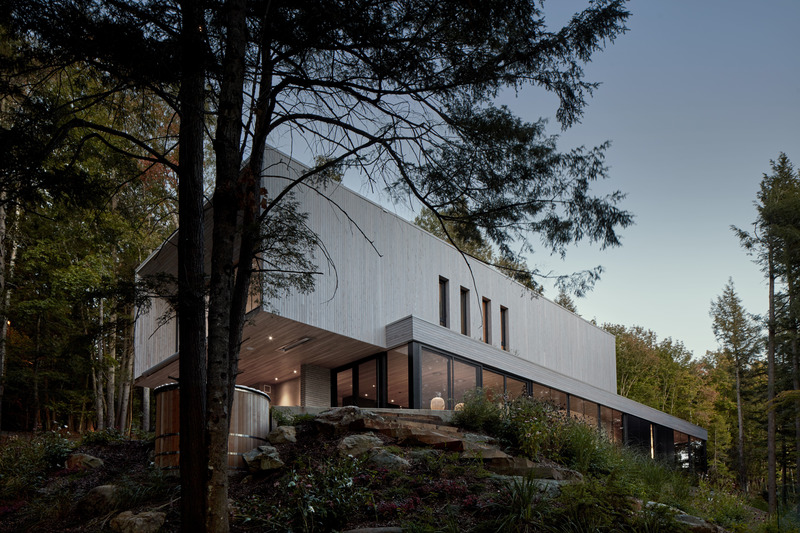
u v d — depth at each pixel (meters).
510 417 12.14
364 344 17.25
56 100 7.27
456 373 18.28
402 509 6.97
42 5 6.31
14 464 9.91
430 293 19.61
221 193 6.71
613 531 6.61
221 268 6.58
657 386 43.12
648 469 11.73
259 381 22.14
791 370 27.69
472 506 7.06
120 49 6.61
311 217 16.06
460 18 7.36
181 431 6.36
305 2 7.16
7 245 21.14
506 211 8.17
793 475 37.94
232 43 6.83
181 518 6.10
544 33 7.54
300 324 15.43
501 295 22.72
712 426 42.59
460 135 8.12
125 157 8.57
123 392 23.28
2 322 19.45
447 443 9.50
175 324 18.80
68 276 19.41
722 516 10.57
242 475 8.64
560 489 7.36
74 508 7.77
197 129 7.20
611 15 7.31
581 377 27.20
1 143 6.32
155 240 21.05
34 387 23.30
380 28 7.23
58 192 7.19
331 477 7.52
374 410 12.69
